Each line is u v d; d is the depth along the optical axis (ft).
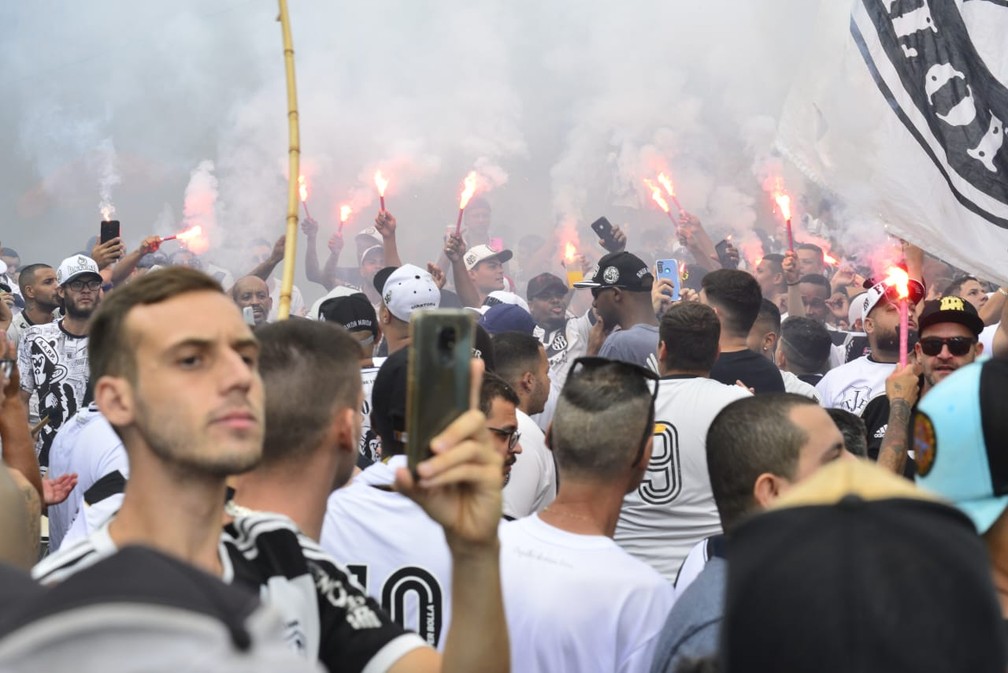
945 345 17.39
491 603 7.11
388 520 11.34
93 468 15.96
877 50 19.30
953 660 4.33
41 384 28.40
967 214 18.97
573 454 10.80
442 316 6.66
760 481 10.22
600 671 10.09
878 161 19.26
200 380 6.98
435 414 6.68
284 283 13.82
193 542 7.13
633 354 19.84
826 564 4.44
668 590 10.50
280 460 9.09
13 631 3.92
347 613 7.80
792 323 27.37
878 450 17.71
